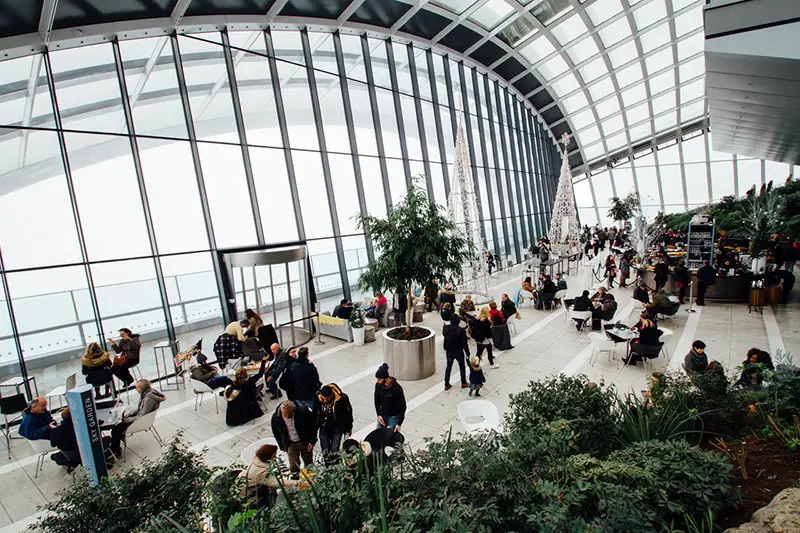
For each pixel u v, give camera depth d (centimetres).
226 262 1171
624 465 324
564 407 444
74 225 966
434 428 721
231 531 295
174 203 1112
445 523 251
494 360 1038
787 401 484
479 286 1655
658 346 900
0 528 546
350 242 1545
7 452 740
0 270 876
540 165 3347
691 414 447
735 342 1047
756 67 765
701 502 299
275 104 1348
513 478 303
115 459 677
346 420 605
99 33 1006
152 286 1842
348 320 1260
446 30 1914
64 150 953
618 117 3275
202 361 867
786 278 1352
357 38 1642
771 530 260
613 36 2342
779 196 2089
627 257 1858
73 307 1447
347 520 291
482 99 2508
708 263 1420
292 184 1366
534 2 1888
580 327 1238
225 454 689
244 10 1255
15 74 919
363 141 1625
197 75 1183
